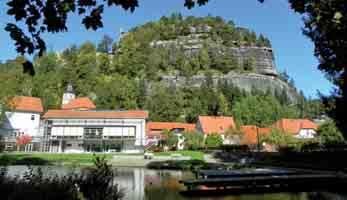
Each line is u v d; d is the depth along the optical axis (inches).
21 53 219.9
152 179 1096.2
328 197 753.6
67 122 2960.1
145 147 2935.5
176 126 4045.3
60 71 5821.9
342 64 350.9
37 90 4584.2
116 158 2022.6
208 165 1581.0
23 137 2824.8
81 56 6771.7
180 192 803.4
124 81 5605.3
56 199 317.7
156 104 5014.8
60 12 222.5
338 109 920.9
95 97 5388.8
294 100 7416.3
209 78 6712.6
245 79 7071.9
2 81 3454.7
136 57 7062.0
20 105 3169.3
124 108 4869.6
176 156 2177.7
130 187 883.4
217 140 2950.3
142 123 2977.4
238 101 5605.3
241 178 872.3
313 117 5856.3
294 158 1722.4
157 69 7140.8
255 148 2965.1
